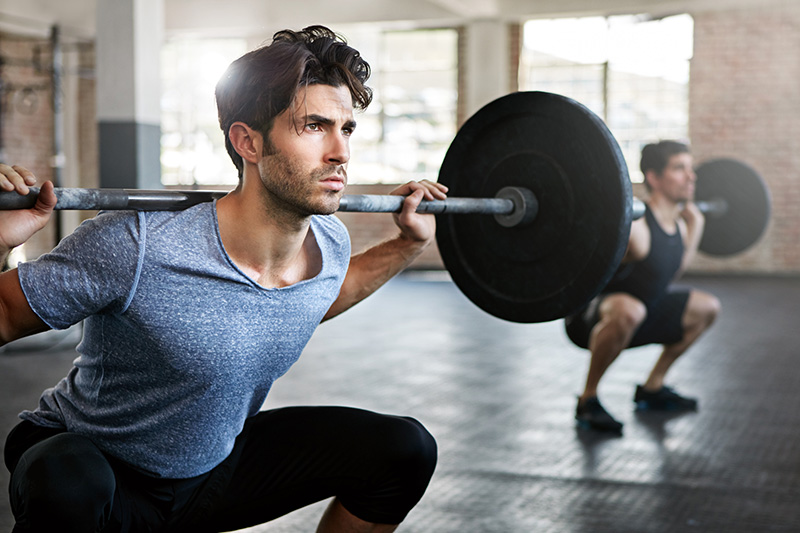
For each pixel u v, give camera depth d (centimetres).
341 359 432
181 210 113
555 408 329
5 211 103
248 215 113
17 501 111
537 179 154
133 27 537
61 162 680
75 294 106
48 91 897
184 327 111
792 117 820
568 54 874
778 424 305
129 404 117
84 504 107
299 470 133
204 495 128
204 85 954
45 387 373
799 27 809
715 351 450
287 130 108
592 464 258
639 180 866
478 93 862
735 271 850
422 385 370
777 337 492
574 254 150
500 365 418
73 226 866
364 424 135
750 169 369
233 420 122
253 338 116
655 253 295
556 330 531
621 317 293
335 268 125
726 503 224
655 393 327
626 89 864
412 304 658
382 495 134
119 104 541
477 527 207
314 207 111
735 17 826
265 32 886
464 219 164
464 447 275
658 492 232
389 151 923
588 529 205
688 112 848
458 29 889
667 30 846
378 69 915
